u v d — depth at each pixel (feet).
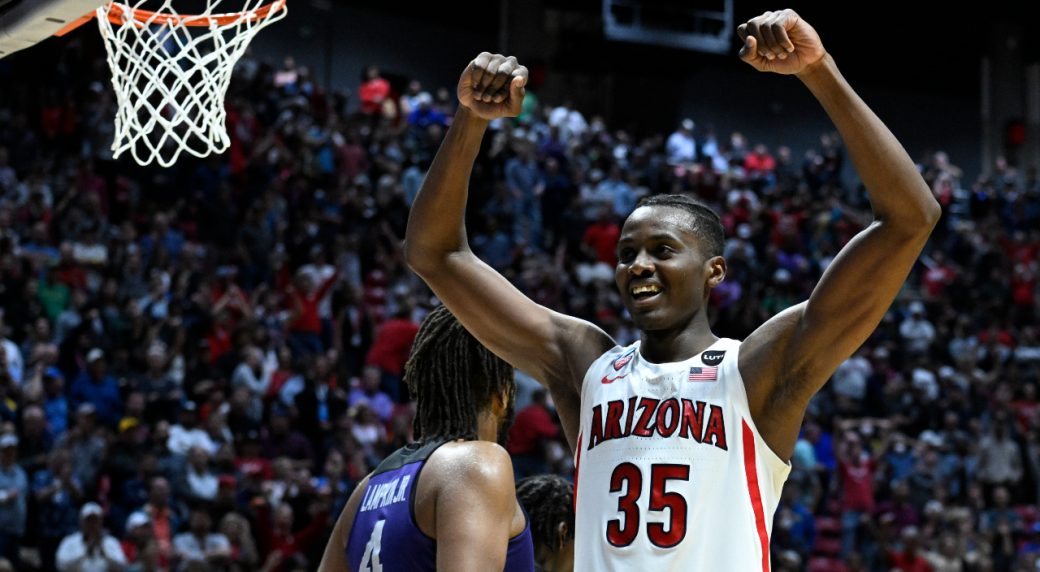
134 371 34.91
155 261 40.06
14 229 39.60
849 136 7.68
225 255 42.86
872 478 40.70
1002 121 78.33
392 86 67.10
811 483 39.06
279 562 29.48
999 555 39.50
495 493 8.46
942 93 78.59
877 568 38.11
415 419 9.50
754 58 7.72
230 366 36.19
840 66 76.33
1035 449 45.57
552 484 10.99
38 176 41.60
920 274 60.03
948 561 37.37
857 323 7.84
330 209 47.39
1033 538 40.42
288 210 46.06
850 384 45.16
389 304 43.70
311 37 64.95
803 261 53.47
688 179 58.23
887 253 7.66
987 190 65.87
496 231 48.21
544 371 9.14
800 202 59.93
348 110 65.72
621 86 71.61
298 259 43.60
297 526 30.63
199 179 44.73
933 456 41.24
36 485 29.22
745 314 47.70
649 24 65.77
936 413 45.27
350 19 66.28
